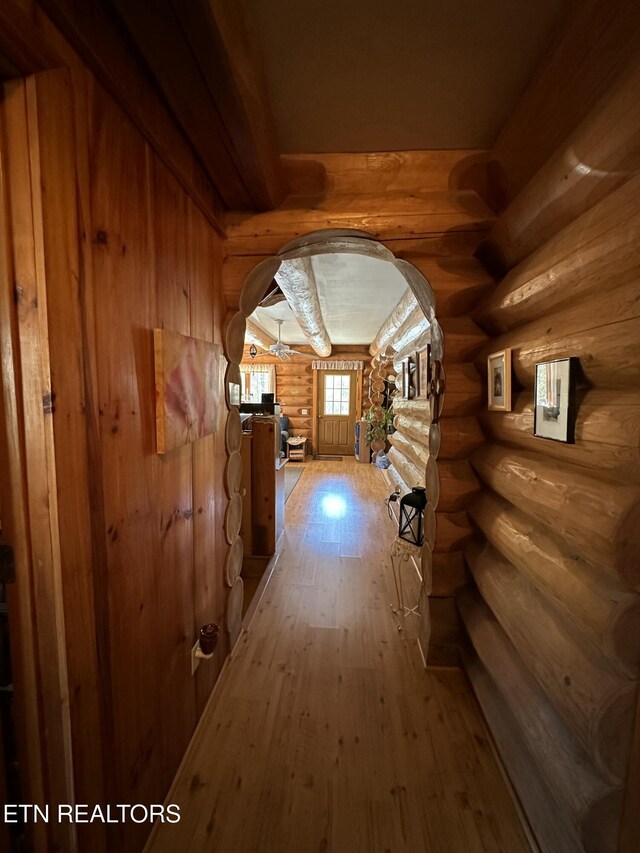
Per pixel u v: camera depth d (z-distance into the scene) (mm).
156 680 1194
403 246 1750
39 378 734
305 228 1764
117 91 918
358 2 1033
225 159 1428
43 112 710
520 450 1453
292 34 1135
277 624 2260
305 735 1521
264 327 6117
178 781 1335
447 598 1880
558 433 1050
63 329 766
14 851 819
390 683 1802
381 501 4828
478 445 1789
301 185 1763
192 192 1388
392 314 4469
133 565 1045
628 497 793
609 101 907
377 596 2578
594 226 955
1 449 750
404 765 1401
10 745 845
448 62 1230
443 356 1799
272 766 1394
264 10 1056
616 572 795
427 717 1612
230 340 1838
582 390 1002
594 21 968
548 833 1082
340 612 2389
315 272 3346
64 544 780
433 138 1606
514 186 1563
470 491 1802
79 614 827
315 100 1409
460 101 1402
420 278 1830
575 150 1042
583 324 969
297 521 4078
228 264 1811
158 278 1175
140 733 1100
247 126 1245
